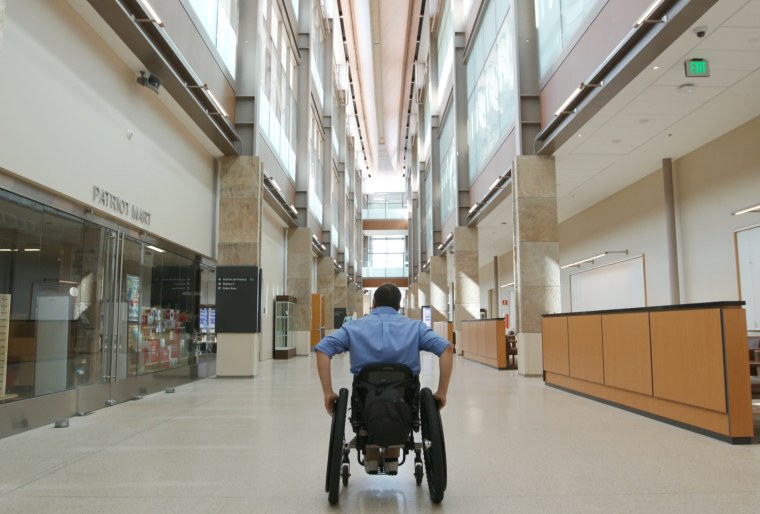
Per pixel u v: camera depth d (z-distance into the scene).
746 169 12.49
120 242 8.96
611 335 8.20
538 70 14.73
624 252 18.47
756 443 5.48
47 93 6.82
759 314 12.23
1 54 5.94
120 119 8.89
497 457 4.94
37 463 4.78
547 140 13.61
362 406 3.51
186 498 3.75
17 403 6.25
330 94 32.72
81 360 7.80
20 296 6.43
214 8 12.83
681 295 15.09
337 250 39.12
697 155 14.28
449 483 4.11
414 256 48.19
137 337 9.62
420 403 3.79
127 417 7.40
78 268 7.73
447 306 31.58
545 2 14.21
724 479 4.17
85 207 7.81
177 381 11.55
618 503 3.60
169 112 11.04
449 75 28.48
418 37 37.22
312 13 27.16
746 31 8.45
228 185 14.16
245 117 14.62
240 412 7.79
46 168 6.77
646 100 11.05
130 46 8.52
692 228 14.59
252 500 3.70
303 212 24.42
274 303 21.86
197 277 12.94
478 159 22.11
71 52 7.40
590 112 11.64
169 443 5.63
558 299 13.88
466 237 23.84
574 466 4.60
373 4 35.12
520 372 13.89
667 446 5.38
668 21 8.24
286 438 5.88
